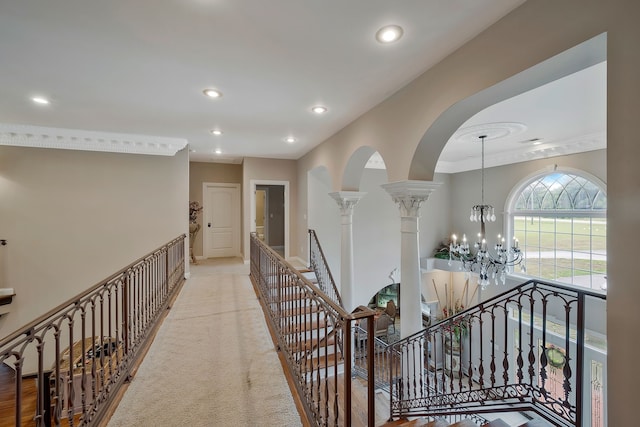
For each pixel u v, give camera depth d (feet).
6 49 7.23
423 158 9.11
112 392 6.65
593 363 14.98
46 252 15.31
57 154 15.52
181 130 14.65
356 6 5.76
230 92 9.91
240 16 6.05
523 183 19.29
